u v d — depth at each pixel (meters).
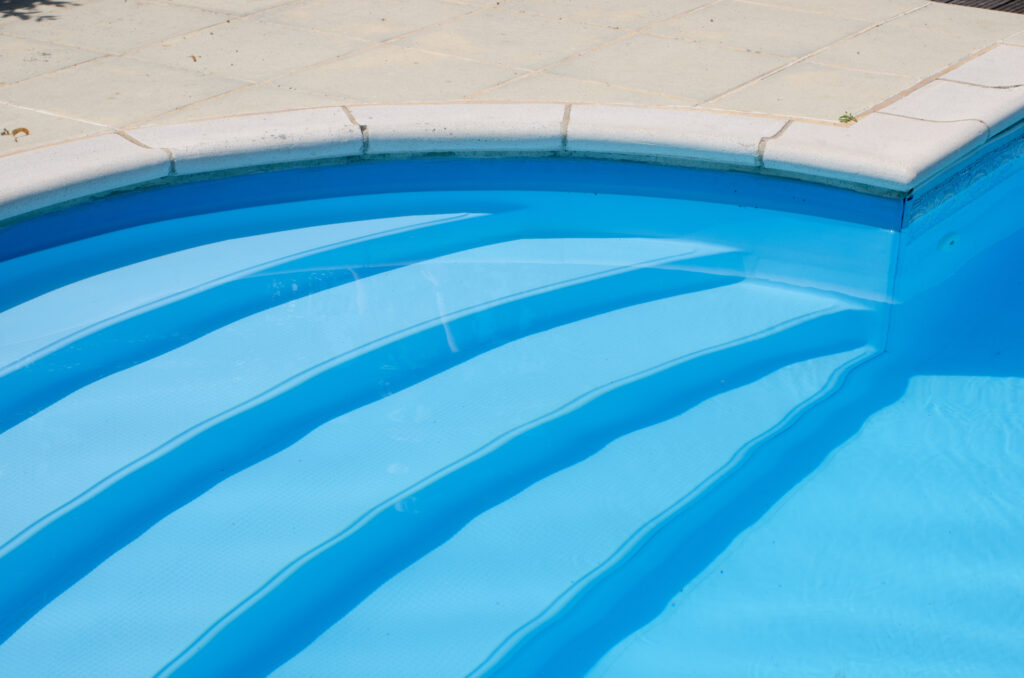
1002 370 3.41
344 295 3.77
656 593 2.65
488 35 5.17
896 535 2.79
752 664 2.44
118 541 2.79
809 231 3.97
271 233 4.09
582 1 5.69
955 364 3.45
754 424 3.21
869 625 2.53
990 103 4.09
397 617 2.59
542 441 3.15
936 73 4.50
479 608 2.61
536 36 5.14
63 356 3.43
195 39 5.19
